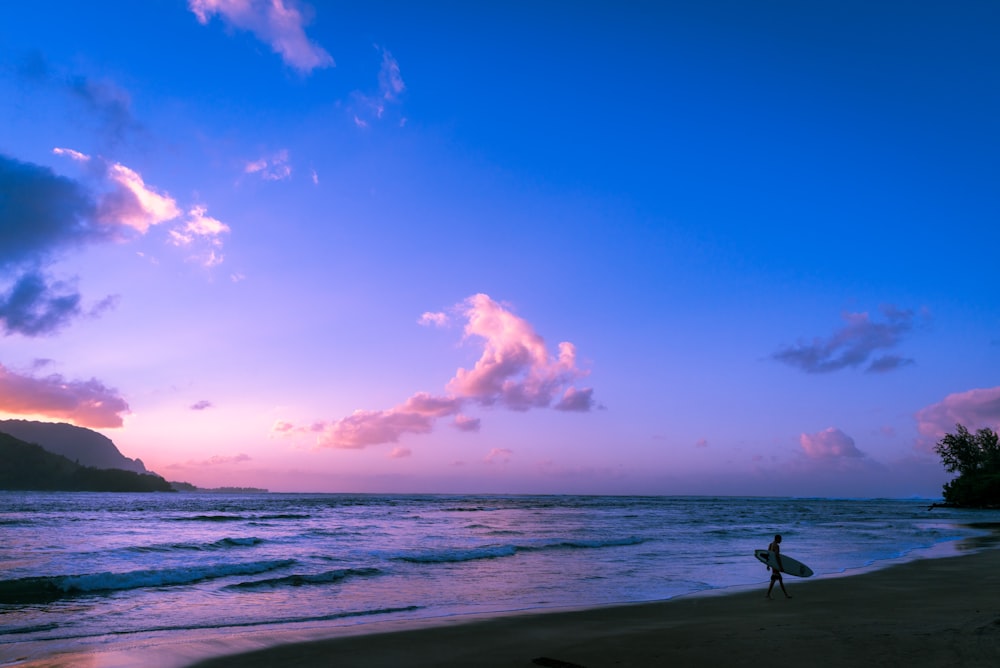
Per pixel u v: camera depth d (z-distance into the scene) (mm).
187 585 18469
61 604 15266
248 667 9398
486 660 9719
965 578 20312
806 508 135500
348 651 10375
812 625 12031
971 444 125625
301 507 95562
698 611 14406
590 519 68375
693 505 153500
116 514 64188
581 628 12305
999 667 8266
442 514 74938
